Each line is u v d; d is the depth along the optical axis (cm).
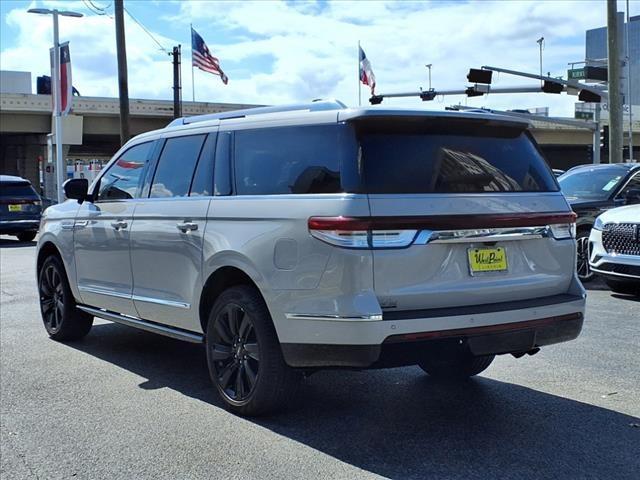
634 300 962
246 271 471
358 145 437
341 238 417
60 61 2600
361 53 3566
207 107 4825
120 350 706
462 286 439
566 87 2727
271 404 478
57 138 2623
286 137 478
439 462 417
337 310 417
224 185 515
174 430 475
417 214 425
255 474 403
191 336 546
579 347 692
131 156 643
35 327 821
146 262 583
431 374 596
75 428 481
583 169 1259
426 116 450
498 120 475
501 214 451
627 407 514
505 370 614
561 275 489
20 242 2172
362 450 437
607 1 1978
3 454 438
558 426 475
